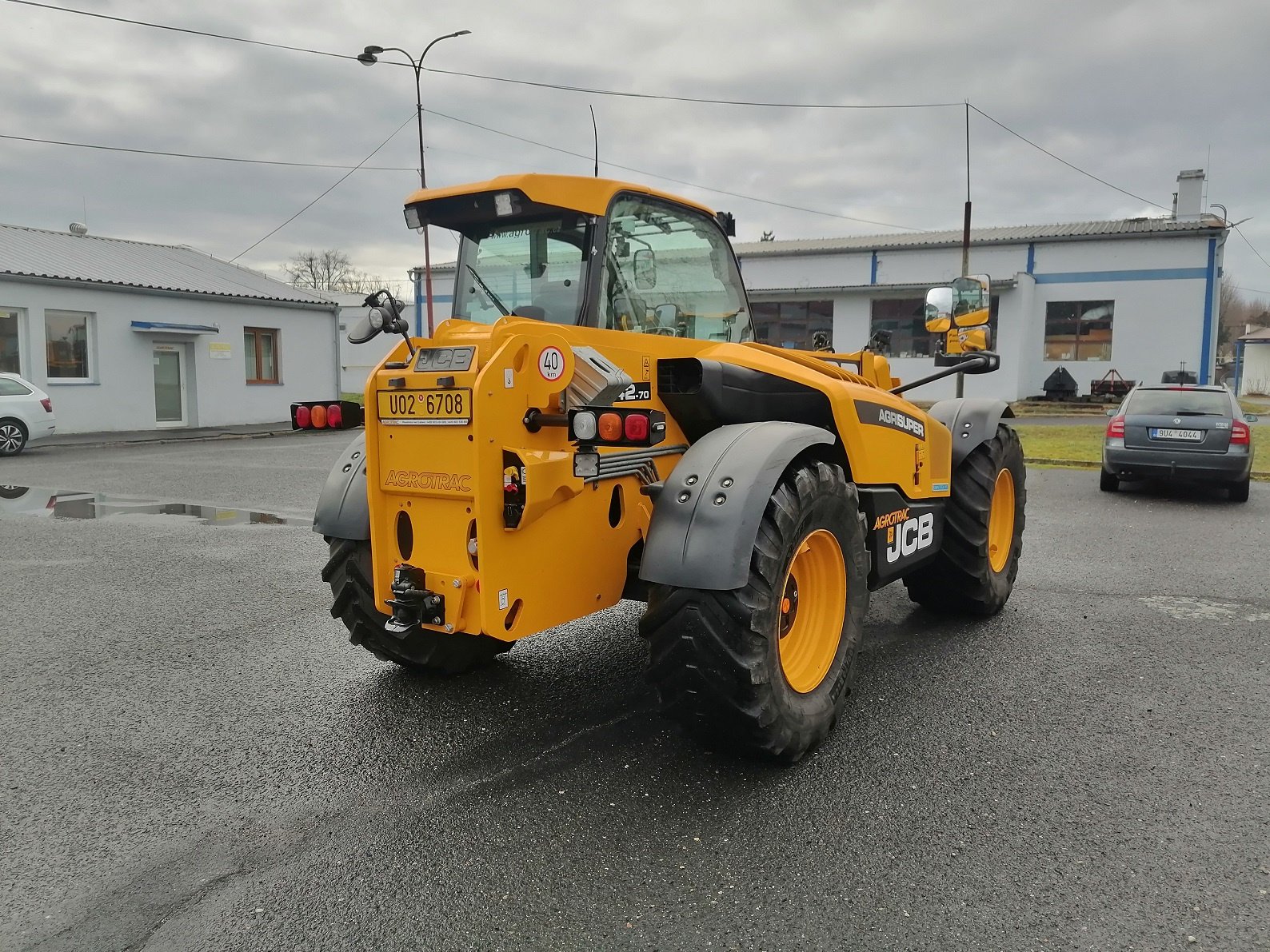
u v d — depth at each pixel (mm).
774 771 3461
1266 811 3145
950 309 5539
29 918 2553
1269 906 2584
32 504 10219
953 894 2648
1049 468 13828
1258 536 8359
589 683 4438
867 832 3002
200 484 11945
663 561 3154
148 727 3896
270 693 4301
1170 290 27953
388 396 3285
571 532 3355
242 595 6113
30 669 4625
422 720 3977
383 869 2805
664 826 3051
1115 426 11031
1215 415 10539
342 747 3699
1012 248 29422
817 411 3900
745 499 3174
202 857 2877
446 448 3129
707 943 2432
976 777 3406
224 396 22672
